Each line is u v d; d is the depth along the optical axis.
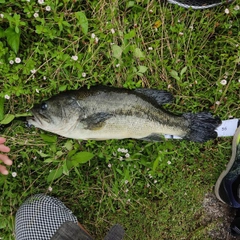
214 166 0.72
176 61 0.64
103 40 0.59
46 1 0.54
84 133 0.59
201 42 0.65
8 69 0.56
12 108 0.60
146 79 0.63
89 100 0.58
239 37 0.64
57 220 0.62
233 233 0.75
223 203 0.76
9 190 0.62
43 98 0.60
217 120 0.66
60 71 0.59
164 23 0.63
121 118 0.60
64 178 0.66
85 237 0.61
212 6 0.62
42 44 0.57
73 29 0.57
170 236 0.74
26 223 0.61
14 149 0.62
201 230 0.75
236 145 0.68
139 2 0.61
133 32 0.59
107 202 0.68
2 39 0.57
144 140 0.65
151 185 0.70
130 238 0.70
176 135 0.65
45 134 0.61
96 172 0.66
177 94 0.66
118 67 0.61
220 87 0.65
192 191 0.73
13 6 0.55
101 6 0.58
